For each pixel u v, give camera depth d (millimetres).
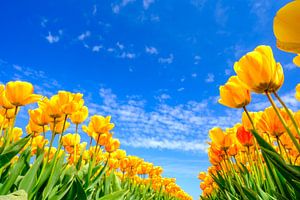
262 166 3049
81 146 4719
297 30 631
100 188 3555
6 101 3123
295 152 2934
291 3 623
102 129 3928
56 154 2711
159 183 10102
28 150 3209
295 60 875
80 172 3664
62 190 2643
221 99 2201
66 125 3439
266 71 1537
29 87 2949
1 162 2262
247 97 2115
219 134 3252
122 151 6363
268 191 2672
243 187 2209
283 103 1485
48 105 2861
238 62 1683
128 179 6344
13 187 2527
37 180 2709
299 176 1319
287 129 1406
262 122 2240
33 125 3611
